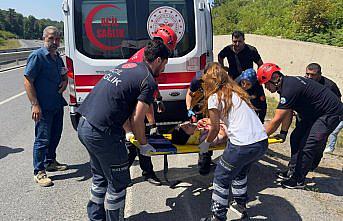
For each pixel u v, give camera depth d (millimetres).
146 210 3918
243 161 3305
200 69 5035
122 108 3074
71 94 4895
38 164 4562
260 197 4219
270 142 4234
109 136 3066
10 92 11477
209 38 5109
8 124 7555
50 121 4551
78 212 3885
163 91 4961
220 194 3420
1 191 4387
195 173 4906
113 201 3303
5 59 20547
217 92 3354
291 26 14281
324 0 12109
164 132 5164
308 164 4297
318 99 4152
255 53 5688
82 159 5516
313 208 3955
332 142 5633
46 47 4480
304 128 4465
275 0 22422
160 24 4871
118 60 4848
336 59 8500
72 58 4801
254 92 4879
